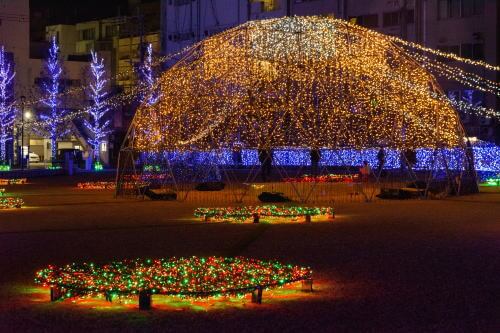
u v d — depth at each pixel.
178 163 34.72
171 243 15.31
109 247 14.79
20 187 35.50
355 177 36.31
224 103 28.89
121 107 65.94
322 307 9.48
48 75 64.00
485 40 51.03
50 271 11.20
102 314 9.18
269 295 10.24
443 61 52.59
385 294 10.22
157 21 79.19
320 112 28.06
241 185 33.84
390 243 15.10
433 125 29.58
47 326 8.62
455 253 13.76
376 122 29.38
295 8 60.19
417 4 53.66
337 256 13.46
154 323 8.73
